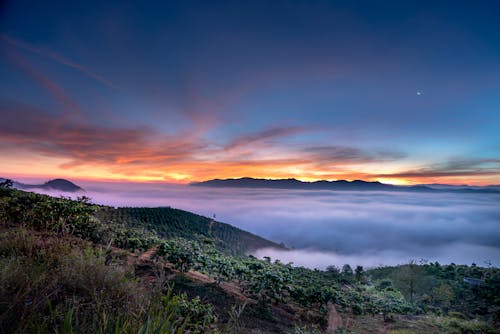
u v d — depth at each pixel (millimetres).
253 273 10641
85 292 2496
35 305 1881
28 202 7551
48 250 3516
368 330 10414
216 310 6520
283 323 7863
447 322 13461
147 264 7148
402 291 31594
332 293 11266
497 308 22031
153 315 2086
